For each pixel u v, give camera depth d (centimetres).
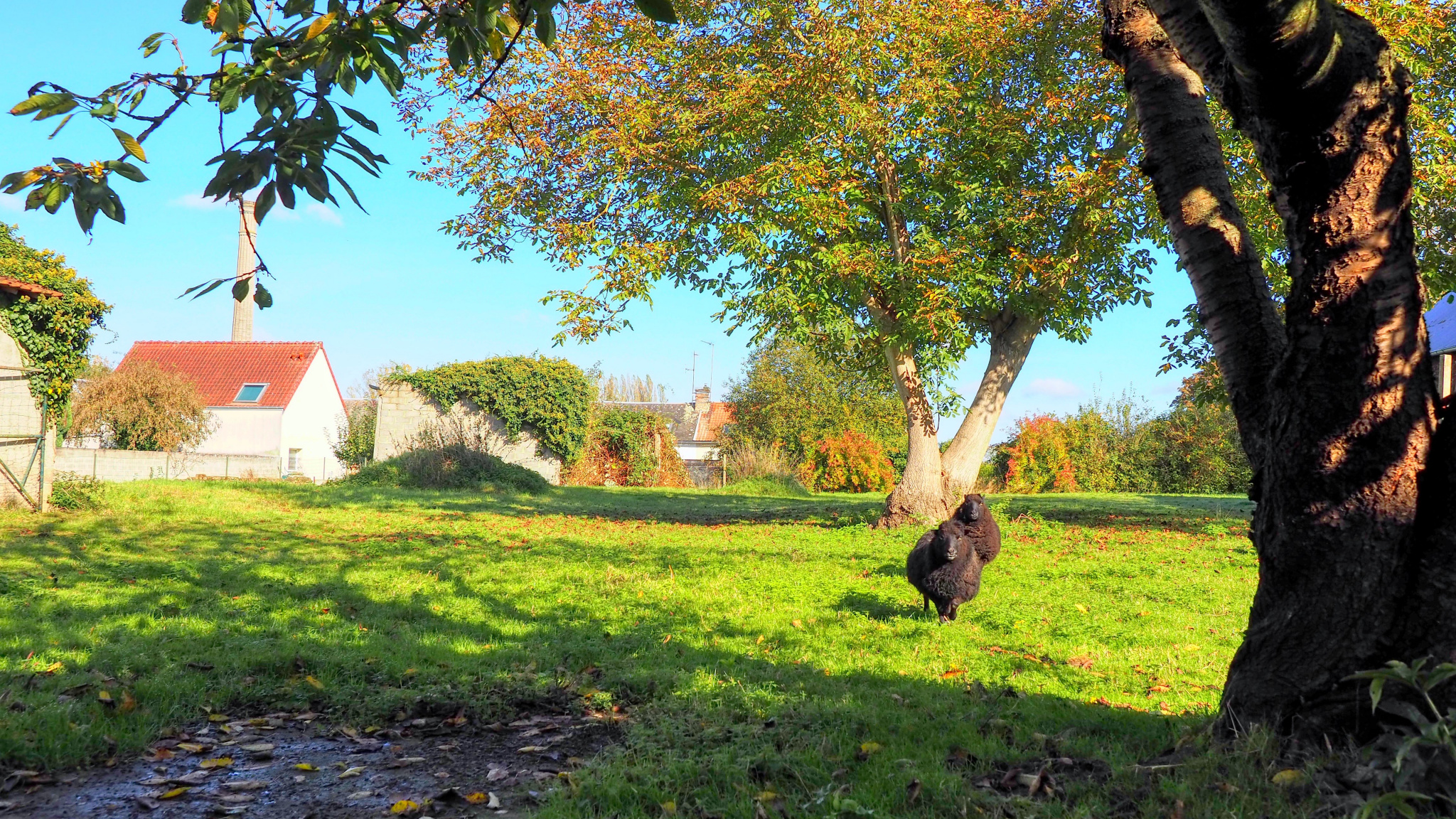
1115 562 1352
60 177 322
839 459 4200
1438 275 1546
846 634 831
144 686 586
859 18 1581
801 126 1691
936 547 898
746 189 1573
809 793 415
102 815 413
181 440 3947
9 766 459
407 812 415
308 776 471
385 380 4084
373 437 4544
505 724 559
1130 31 513
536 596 1020
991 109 1683
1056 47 1711
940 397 1880
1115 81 1600
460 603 965
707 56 1686
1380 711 404
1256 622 459
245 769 480
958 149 1748
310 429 5288
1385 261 407
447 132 1709
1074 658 746
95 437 3962
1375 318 407
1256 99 399
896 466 4731
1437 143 1409
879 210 1859
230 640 743
